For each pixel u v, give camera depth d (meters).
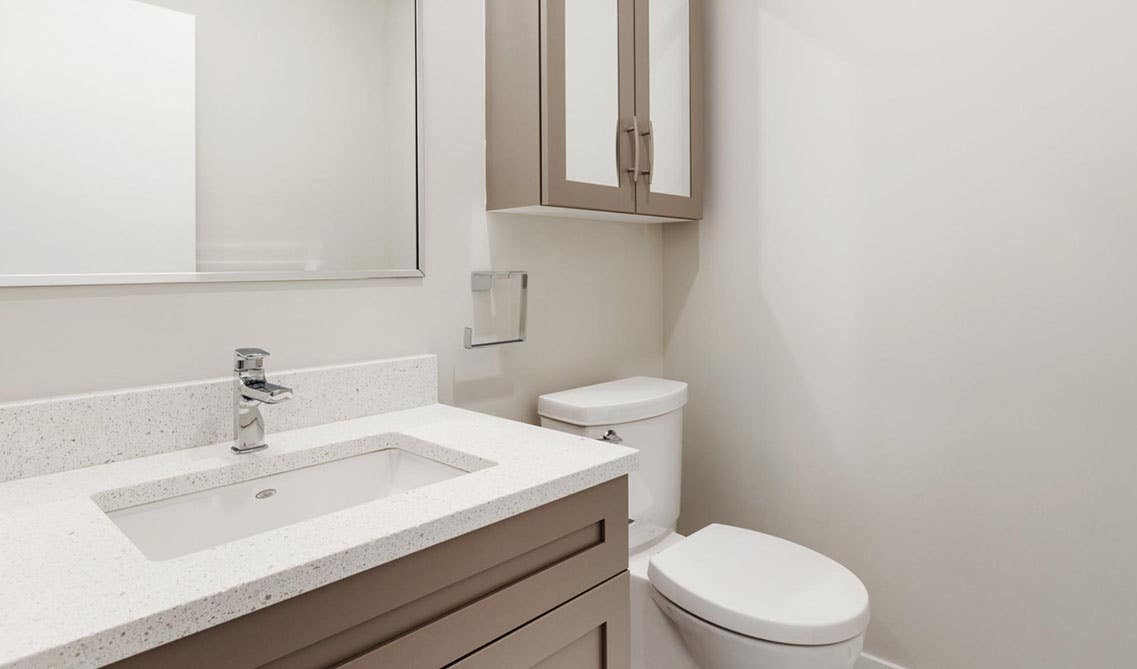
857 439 1.71
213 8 1.09
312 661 0.67
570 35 1.45
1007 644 1.50
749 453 1.93
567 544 0.95
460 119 1.49
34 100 0.92
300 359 1.23
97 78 0.98
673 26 1.77
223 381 1.10
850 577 1.33
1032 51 1.42
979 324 1.51
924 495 1.60
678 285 2.07
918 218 1.58
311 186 1.23
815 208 1.76
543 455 1.01
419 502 0.80
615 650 1.02
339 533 0.71
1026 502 1.46
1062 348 1.40
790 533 1.85
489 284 1.55
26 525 0.75
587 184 1.49
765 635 1.17
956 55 1.51
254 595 0.61
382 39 1.33
